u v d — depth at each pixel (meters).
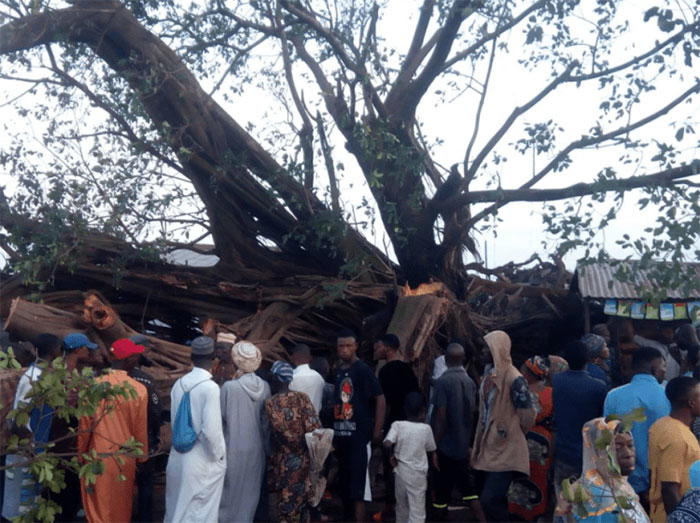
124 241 12.01
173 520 6.99
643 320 11.91
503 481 8.00
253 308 12.24
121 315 12.23
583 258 9.45
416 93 11.90
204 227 12.87
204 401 7.02
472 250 13.59
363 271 11.88
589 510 4.65
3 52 11.16
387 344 9.02
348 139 11.88
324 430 7.62
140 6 11.71
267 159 12.66
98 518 7.10
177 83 12.11
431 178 12.71
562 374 7.43
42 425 6.76
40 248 11.00
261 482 7.88
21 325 10.02
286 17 11.90
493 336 8.11
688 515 3.78
